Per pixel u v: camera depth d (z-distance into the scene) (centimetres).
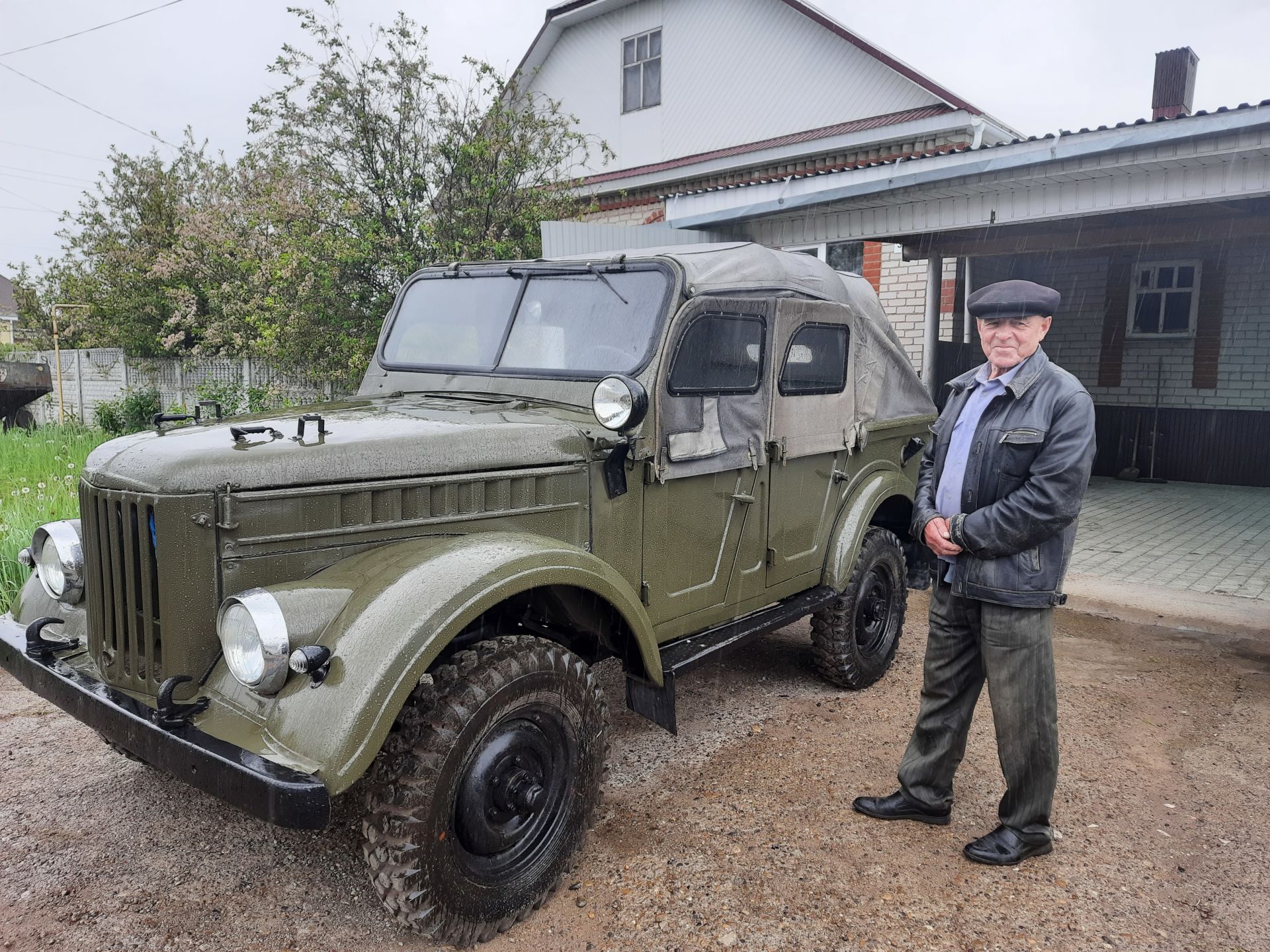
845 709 438
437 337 396
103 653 263
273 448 254
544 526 300
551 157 1088
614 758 380
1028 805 299
